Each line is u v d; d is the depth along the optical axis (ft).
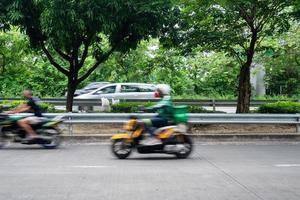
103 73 129.39
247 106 65.77
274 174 33.68
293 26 73.20
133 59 120.78
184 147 41.65
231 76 130.72
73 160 40.11
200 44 63.52
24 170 34.99
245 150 47.37
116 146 41.47
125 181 30.91
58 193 27.45
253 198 26.35
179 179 31.63
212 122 55.93
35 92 131.54
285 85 120.67
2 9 59.26
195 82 132.67
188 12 61.67
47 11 55.47
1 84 131.34
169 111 41.47
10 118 47.01
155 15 60.18
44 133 47.47
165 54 71.00
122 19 59.57
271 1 59.72
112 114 54.70
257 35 67.26
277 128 61.57
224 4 57.16
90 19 57.62
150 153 41.63
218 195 27.02
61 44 62.08
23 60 129.59
